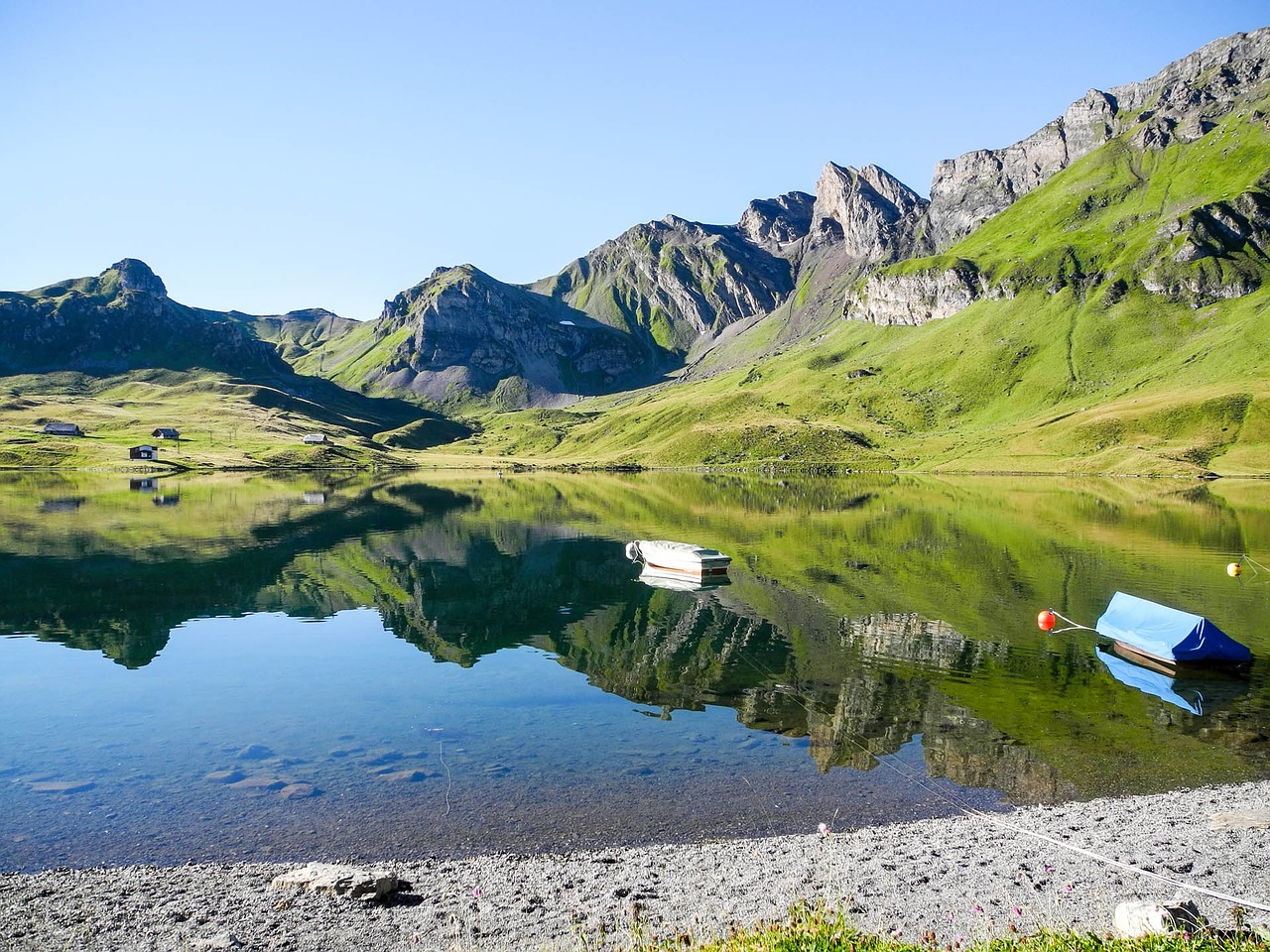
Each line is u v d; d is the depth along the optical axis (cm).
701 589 7675
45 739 3716
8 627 6106
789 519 13975
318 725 3916
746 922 2002
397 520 14038
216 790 3112
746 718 3975
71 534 11294
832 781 3170
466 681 4706
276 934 2003
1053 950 1488
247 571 8681
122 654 5394
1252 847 2462
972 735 3703
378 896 2200
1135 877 2245
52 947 1942
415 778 3228
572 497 19650
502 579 8369
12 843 2661
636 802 2978
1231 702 4156
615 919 2052
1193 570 8212
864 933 1881
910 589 7425
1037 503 16462
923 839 2600
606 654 5334
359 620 6494
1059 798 3014
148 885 2316
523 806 2952
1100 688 4403
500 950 1903
